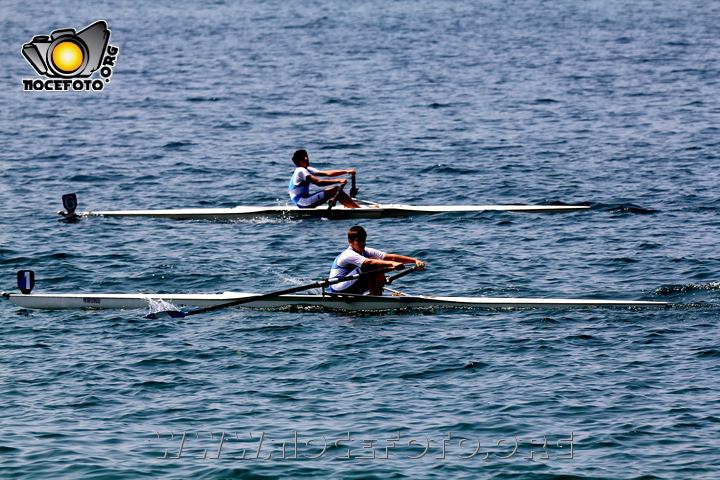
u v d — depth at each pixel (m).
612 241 68.81
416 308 55.25
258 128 123.75
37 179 93.81
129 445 36.72
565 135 114.81
